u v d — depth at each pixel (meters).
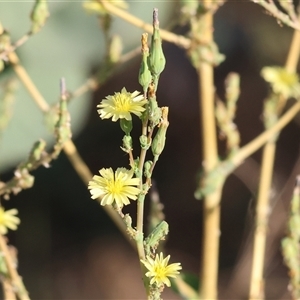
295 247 0.54
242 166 0.96
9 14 0.70
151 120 0.44
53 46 0.75
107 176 0.45
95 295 1.28
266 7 0.54
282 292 1.11
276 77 0.59
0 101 0.59
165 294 1.18
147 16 0.72
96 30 0.75
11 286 0.54
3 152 0.76
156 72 0.44
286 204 1.06
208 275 0.60
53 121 0.57
